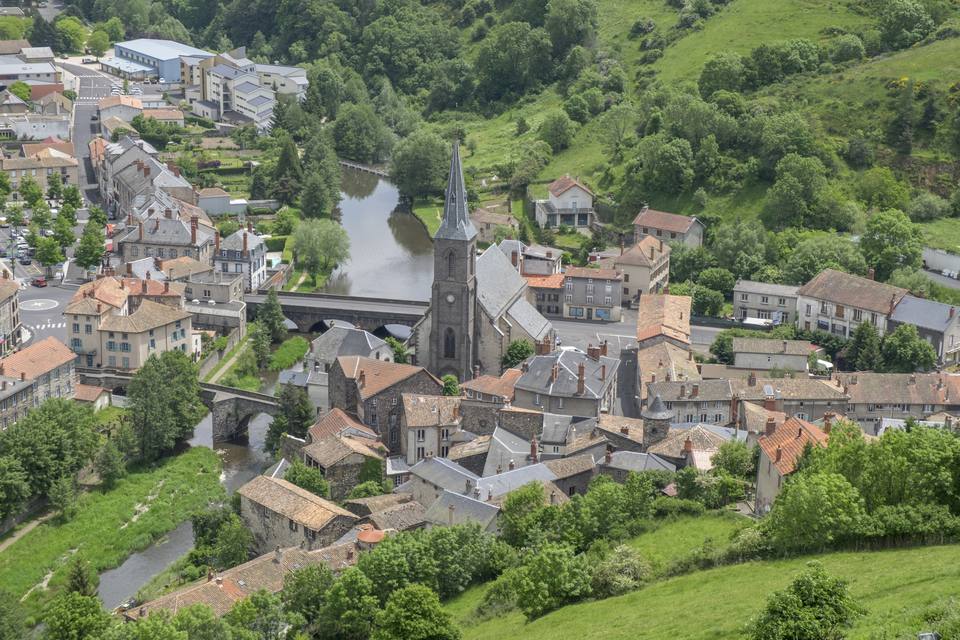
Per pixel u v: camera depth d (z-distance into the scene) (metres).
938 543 179.88
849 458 198.88
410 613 180.75
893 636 140.38
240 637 189.50
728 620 163.12
